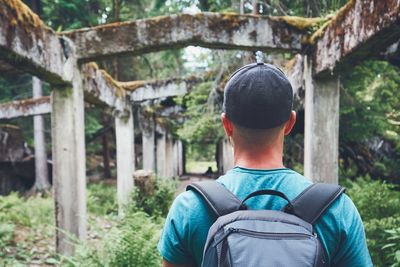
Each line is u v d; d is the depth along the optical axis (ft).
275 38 17.56
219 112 34.04
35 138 48.32
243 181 4.00
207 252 3.56
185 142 77.87
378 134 26.94
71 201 18.62
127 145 33.09
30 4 46.32
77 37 18.57
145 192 27.02
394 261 13.35
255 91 3.93
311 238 3.45
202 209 3.90
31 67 15.26
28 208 28.89
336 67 15.56
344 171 28.58
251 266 3.24
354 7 13.16
